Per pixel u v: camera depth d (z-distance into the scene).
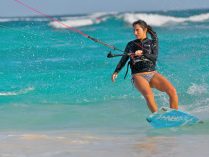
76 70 44.66
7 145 19.22
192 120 23.88
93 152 17.92
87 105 31.14
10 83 39.62
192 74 39.56
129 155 17.39
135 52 25.06
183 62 45.25
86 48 58.31
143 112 28.55
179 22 99.25
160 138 20.58
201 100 30.88
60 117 27.70
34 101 32.78
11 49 57.09
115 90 35.56
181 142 19.52
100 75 41.97
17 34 67.69
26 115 28.31
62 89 36.81
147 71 25.16
